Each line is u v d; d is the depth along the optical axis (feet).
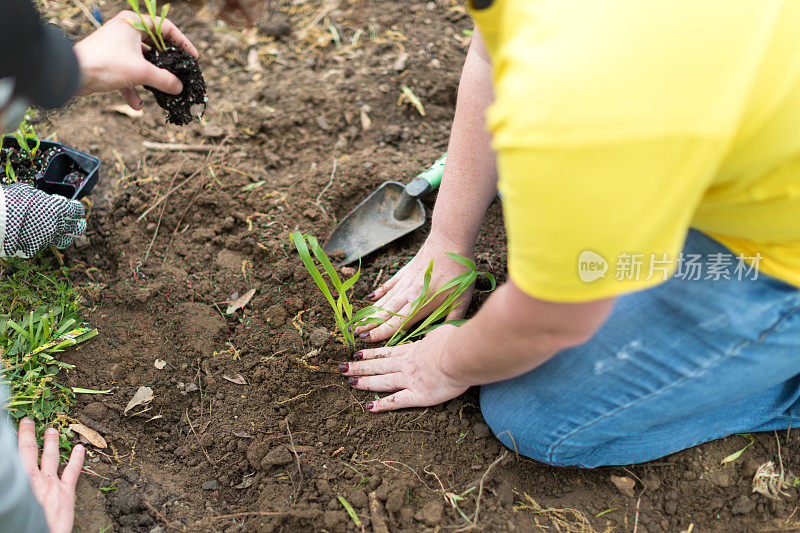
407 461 5.62
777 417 5.65
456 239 6.12
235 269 7.23
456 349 4.66
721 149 2.75
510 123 2.84
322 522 5.19
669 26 2.66
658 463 5.70
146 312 6.81
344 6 10.51
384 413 5.92
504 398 5.28
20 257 6.59
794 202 3.36
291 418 5.97
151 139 8.48
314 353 6.36
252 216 7.63
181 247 7.42
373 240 7.38
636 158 2.71
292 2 10.64
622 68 2.65
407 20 10.29
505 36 3.16
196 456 5.83
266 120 8.70
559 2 2.81
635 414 4.79
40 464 5.37
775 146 3.06
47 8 9.57
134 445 5.84
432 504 5.26
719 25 2.68
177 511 5.36
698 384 4.51
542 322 3.52
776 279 4.03
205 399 6.16
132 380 6.23
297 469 5.64
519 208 3.01
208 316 6.73
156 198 7.65
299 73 9.47
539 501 5.47
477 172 5.69
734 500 5.49
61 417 5.79
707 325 4.21
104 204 7.68
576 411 4.92
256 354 6.46
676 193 2.85
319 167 8.26
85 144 8.22
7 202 6.13
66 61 4.20
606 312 3.54
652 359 4.45
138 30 5.60
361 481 5.48
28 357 5.99
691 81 2.65
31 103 4.25
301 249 5.68
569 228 2.93
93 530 5.12
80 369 6.19
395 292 6.56
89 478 5.44
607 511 5.41
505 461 5.68
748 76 2.71
